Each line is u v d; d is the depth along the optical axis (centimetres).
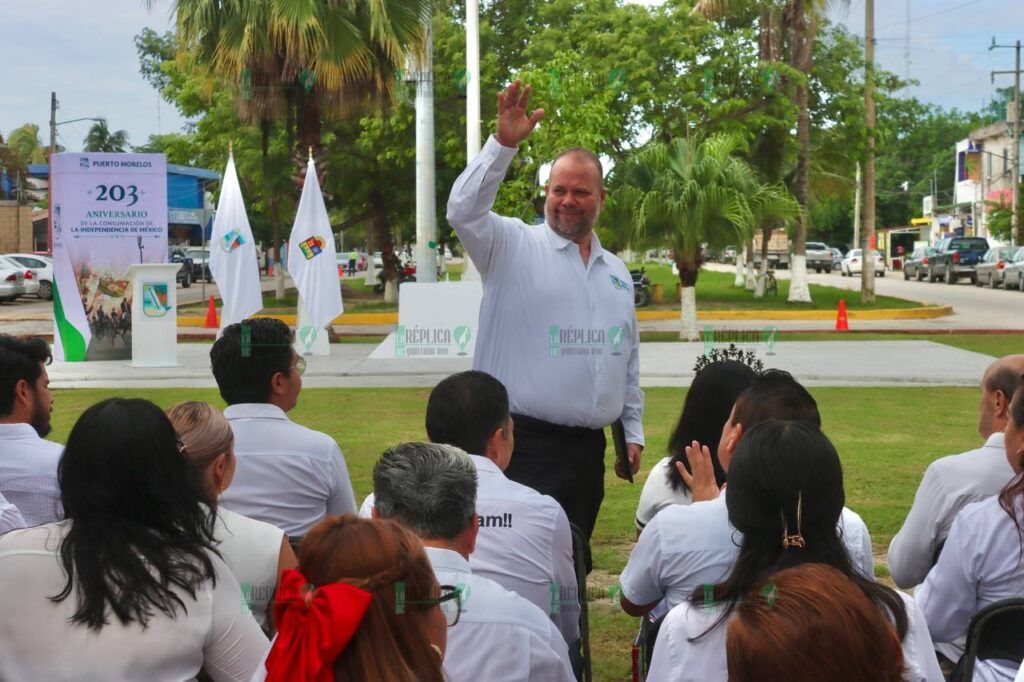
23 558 244
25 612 240
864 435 950
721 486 387
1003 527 309
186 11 1152
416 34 1204
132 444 252
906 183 7469
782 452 249
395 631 190
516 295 440
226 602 257
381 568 192
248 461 375
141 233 1582
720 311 2497
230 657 256
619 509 709
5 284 3172
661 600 319
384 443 911
